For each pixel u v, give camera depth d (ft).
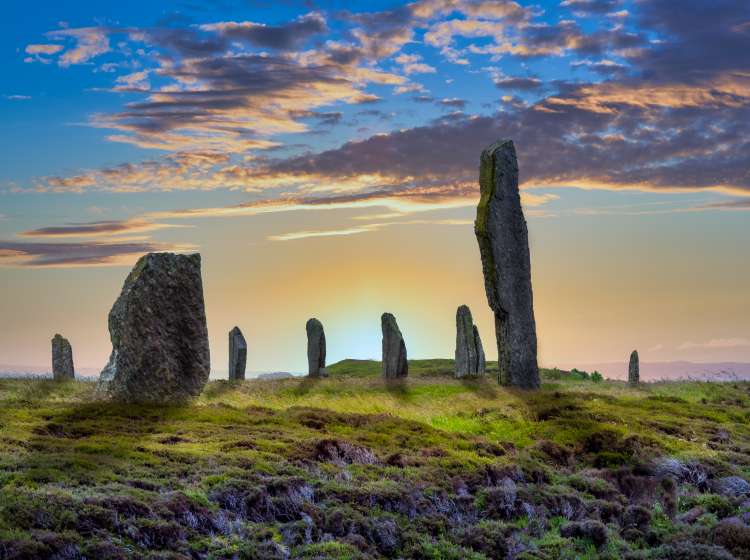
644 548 69.41
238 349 189.67
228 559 56.18
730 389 159.63
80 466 67.97
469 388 143.43
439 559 62.64
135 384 103.81
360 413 107.14
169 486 66.23
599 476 86.17
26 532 52.65
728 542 68.64
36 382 140.87
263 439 85.25
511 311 146.20
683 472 88.58
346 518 65.21
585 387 163.32
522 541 67.62
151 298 105.40
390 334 181.68
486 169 148.97
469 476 79.15
